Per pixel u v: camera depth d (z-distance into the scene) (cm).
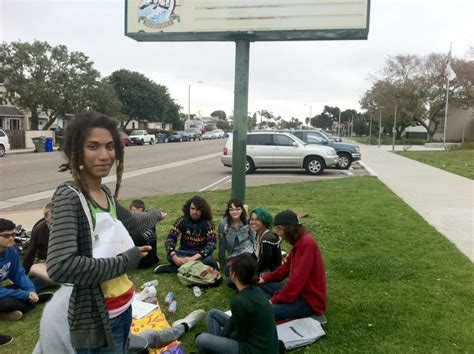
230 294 479
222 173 1780
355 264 556
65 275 181
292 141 1758
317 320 388
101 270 188
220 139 7131
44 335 219
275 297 383
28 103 4131
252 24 693
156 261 568
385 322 403
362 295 464
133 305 427
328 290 478
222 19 700
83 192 198
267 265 452
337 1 669
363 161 2392
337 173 1777
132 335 312
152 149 3641
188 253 543
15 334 396
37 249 513
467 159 2514
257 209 468
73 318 195
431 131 5528
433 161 2373
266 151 1758
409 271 533
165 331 357
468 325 395
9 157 2527
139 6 720
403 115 5131
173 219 836
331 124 11388
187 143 5228
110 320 206
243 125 735
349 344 365
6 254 432
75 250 186
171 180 1534
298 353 352
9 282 505
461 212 905
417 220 815
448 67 4031
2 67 4084
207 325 364
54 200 193
